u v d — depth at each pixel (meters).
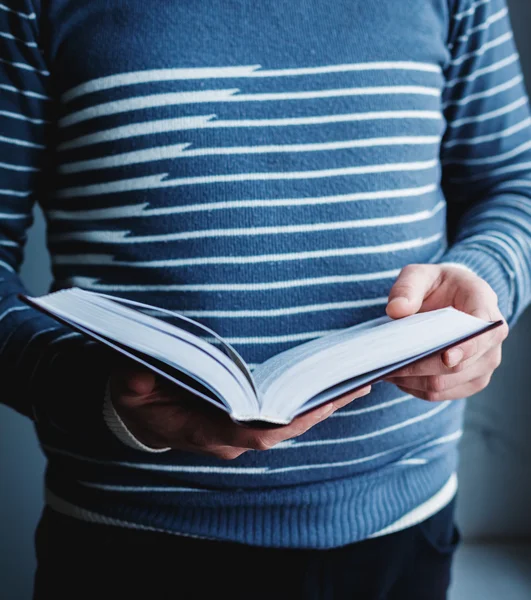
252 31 0.77
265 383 0.55
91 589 0.83
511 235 0.85
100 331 0.53
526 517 1.74
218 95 0.76
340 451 0.79
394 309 0.63
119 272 0.80
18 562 1.50
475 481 1.72
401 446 0.83
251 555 0.80
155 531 0.80
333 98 0.78
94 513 0.81
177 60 0.76
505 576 1.63
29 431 1.46
